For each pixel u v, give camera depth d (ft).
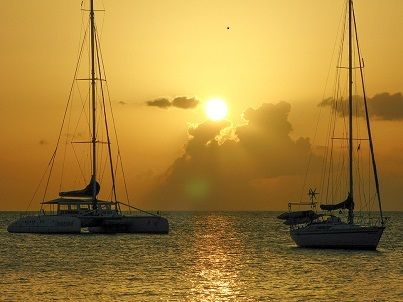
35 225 409.90
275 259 285.84
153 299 186.39
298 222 335.67
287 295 193.06
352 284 213.25
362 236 309.22
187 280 220.84
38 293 194.49
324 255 296.51
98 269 247.91
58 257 287.69
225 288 204.54
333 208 318.04
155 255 303.27
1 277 224.74
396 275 233.76
